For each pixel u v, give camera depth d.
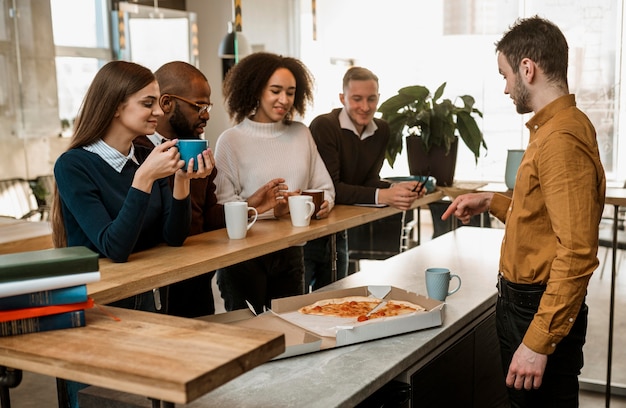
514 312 1.74
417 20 7.09
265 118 2.69
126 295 1.63
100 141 1.91
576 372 1.73
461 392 2.00
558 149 1.55
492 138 6.87
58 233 1.94
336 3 6.96
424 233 7.22
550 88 1.63
